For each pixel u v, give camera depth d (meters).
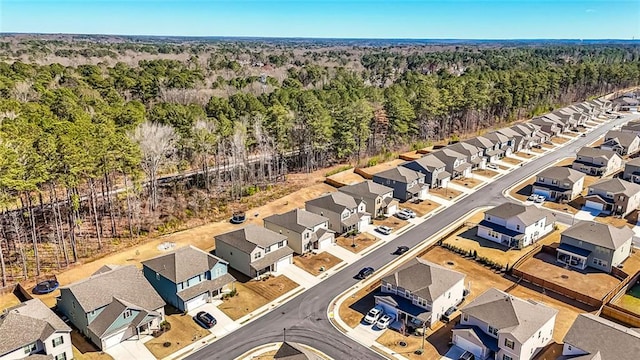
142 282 46.34
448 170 87.88
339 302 48.69
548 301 48.03
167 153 81.25
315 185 84.75
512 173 91.94
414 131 109.19
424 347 41.50
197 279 48.50
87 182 71.44
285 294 50.22
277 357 36.97
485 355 39.59
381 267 55.78
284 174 90.50
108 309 42.47
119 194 74.00
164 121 86.25
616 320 44.50
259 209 73.94
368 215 67.62
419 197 78.94
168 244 61.38
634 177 82.62
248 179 86.19
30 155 51.16
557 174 79.06
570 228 57.88
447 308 46.41
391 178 78.62
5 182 47.41
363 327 44.50
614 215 70.31
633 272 53.25
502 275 53.47
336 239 63.38
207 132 80.56
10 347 36.81
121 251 59.41
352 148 96.00
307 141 93.62
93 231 65.19
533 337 38.66
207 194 79.19
